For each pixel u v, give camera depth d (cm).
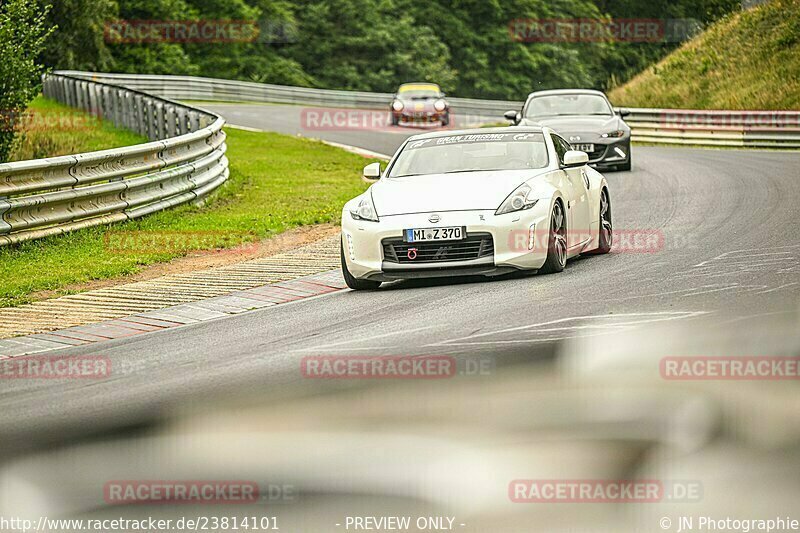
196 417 1753
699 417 1326
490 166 3431
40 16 5747
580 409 1393
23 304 3262
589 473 1219
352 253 3183
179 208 5247
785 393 1420
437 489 1221
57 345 2670
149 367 2320
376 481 1255
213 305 3117
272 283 3456
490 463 1260
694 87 13688
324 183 6506
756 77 13138
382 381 1883
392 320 2659
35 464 1555
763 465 1209
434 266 3083
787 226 4034
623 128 6725
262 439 1523
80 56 16788
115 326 2878
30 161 4131
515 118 6944
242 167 7331
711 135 10031
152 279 3647
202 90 16300
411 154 3556
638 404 1394
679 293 2712
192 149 5597
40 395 2123
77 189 4422
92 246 4194
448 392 1642
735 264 3177
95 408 1950
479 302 2805
